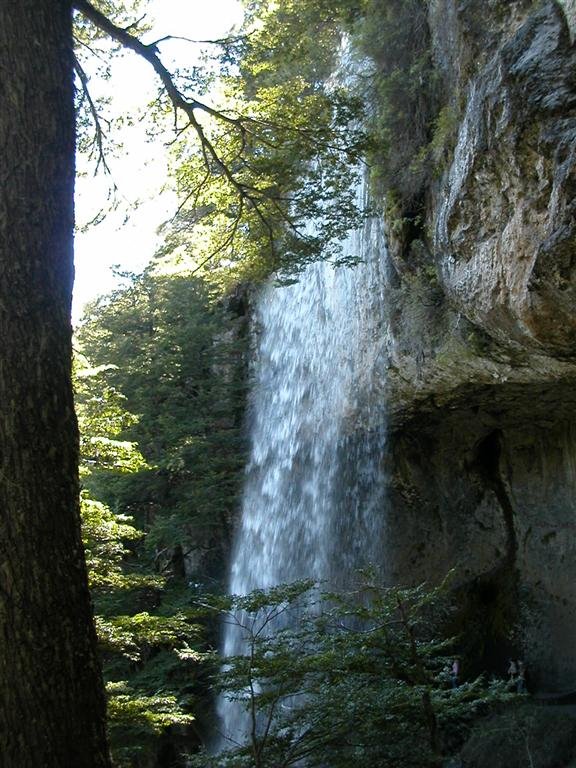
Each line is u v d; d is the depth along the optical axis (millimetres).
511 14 10742
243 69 10844
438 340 15312
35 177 4090
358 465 21031
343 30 15734
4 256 3922
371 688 7551
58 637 3666
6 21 4176
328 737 7102
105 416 12562
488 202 11219
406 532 20812
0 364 3811
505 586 20266
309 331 22875
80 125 8797
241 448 25250
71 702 3635
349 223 12000
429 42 14320
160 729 11516
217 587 23844
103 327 25500
